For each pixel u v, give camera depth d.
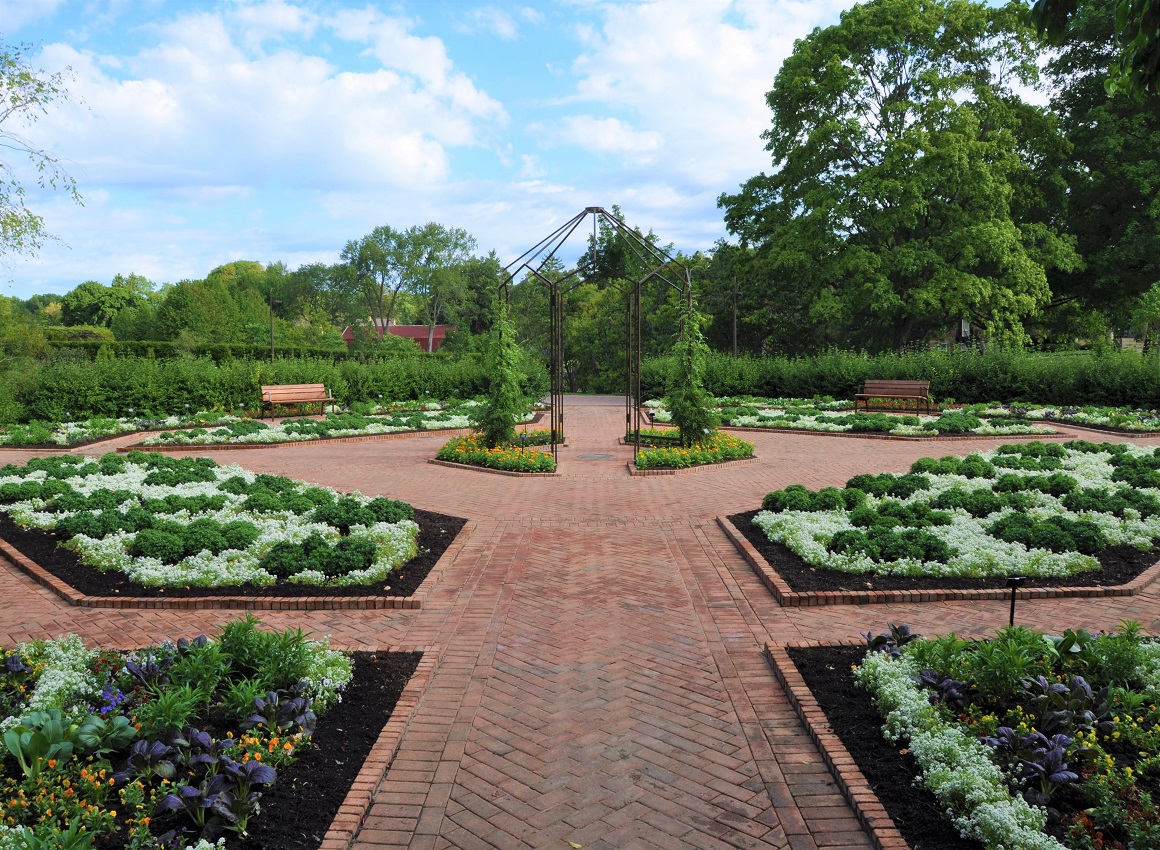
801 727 4.54
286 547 7.38
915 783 3.81
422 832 3.58
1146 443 15.95
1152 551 7.72
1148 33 4.74
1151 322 29.55
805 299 36.62
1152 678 4.57
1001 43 28.55
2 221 14.16
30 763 3.71
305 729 4.24
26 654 5.01
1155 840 3.19
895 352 30.39
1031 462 11.94
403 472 13.26
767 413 21.75
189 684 4.49
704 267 41.00
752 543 8.21
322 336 56.56
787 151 32.28
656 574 7.44
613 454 15.35
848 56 28.98
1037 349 34.66
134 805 3.57
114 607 6.52
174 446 16.17
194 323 49.38
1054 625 6.00
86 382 20.53
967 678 4.61
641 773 4.07
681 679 5.18
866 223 30.42
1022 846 3.21
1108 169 29.69
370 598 6.55
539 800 3.84
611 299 40.72
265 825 3.56
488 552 8.20
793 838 3.54
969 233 27.27
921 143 26.47
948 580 6.93
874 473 12.83
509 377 14.50
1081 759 3.88
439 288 61.69
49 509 9.59
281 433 17.58
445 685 5.10
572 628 6.09
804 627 6.05
